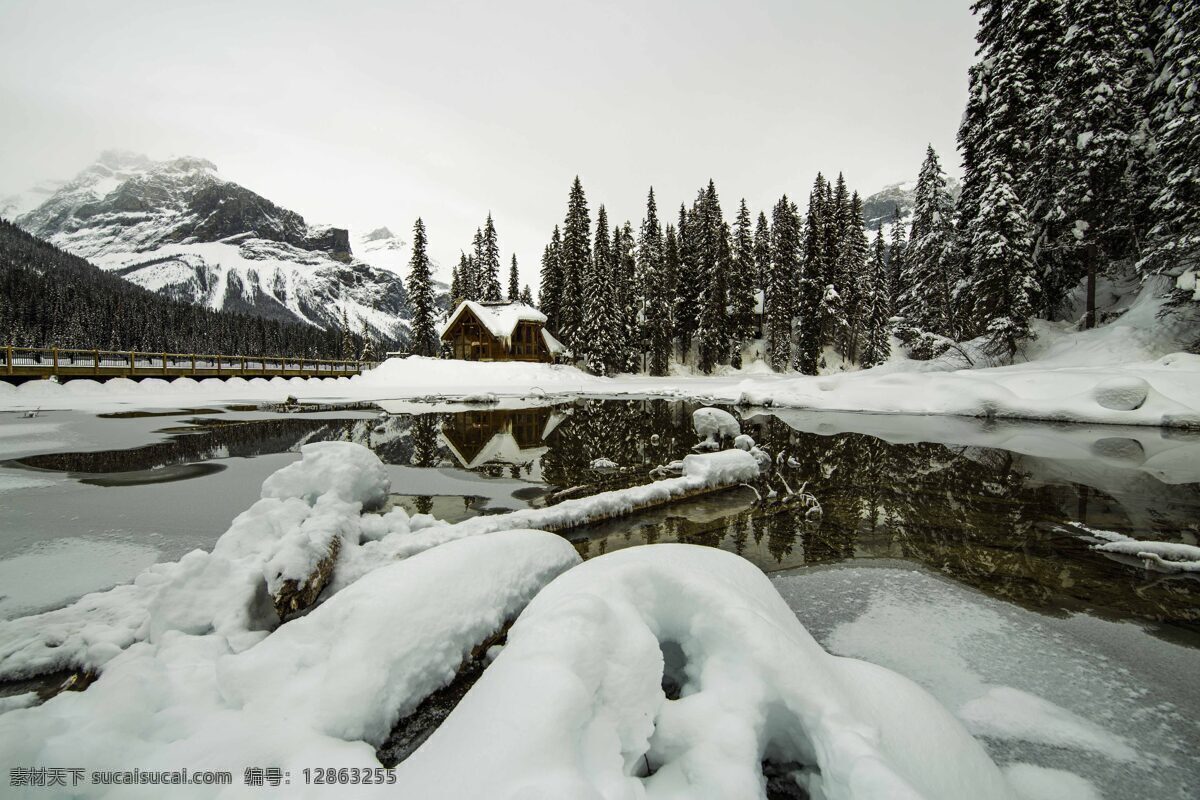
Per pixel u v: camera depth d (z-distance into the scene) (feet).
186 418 56.85
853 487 28.58
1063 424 52.24
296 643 9.84
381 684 9.16
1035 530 21.52
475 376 119.55
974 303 86.69
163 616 11.68
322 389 101.35
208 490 26.99
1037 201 79.41
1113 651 12.57
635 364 165.99
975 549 19.47
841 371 158.81
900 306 159.74
